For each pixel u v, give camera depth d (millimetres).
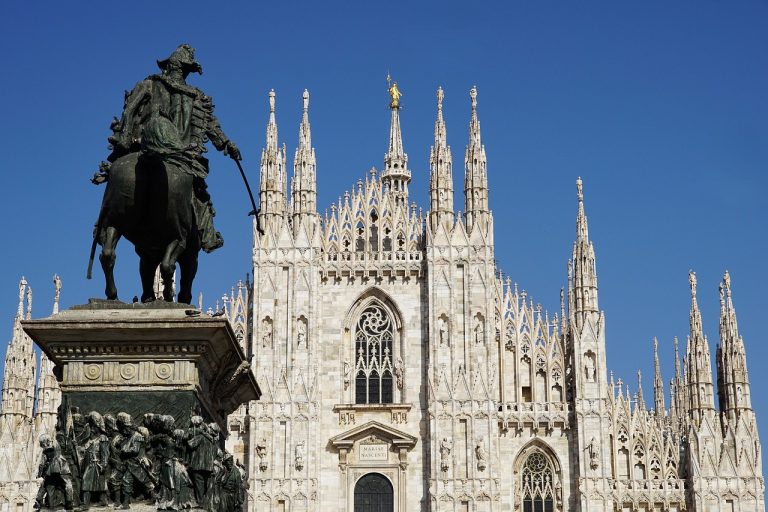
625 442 83812
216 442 18875
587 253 86500
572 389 85625
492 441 84125
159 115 20047
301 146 89812
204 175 20438
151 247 20328
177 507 18031
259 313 86688
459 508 83125
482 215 88562
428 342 86688
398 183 116500
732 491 81688
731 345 84500
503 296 87938
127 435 18438
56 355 18922
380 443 85625
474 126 90375
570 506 83438
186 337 18875
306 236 87938
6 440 81875
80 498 18094
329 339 87500
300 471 83875
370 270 88188
